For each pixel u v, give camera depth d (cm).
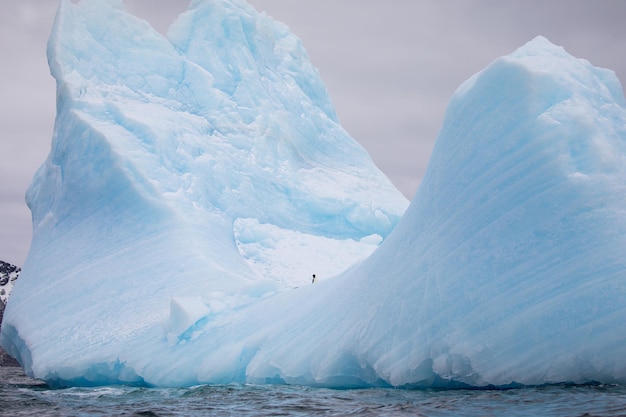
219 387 2352
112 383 2822
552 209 1923
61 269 3347
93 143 3597
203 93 4444
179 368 2578
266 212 4178
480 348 1853
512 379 1814
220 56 4659
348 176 4734
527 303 1847
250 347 2491
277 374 2361
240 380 2502
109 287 3125
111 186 3494
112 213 3462
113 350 2770
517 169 2011
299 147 4666
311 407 1803
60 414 1822
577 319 1786
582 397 1606
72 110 3753
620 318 1750
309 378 2256
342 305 2309
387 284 2142
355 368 2155
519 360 1812
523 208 1961
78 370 2764
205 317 2745
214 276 3050
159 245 3269
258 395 2105
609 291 1784
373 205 4478
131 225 3397
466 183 2106
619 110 2177
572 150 1980
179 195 3566
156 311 2923
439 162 2245
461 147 2177
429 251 2072
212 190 3928
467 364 1878
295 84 4916
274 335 2470
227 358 2502
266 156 4359
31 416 1798
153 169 3584
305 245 4044
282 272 3769
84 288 3172
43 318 3127
